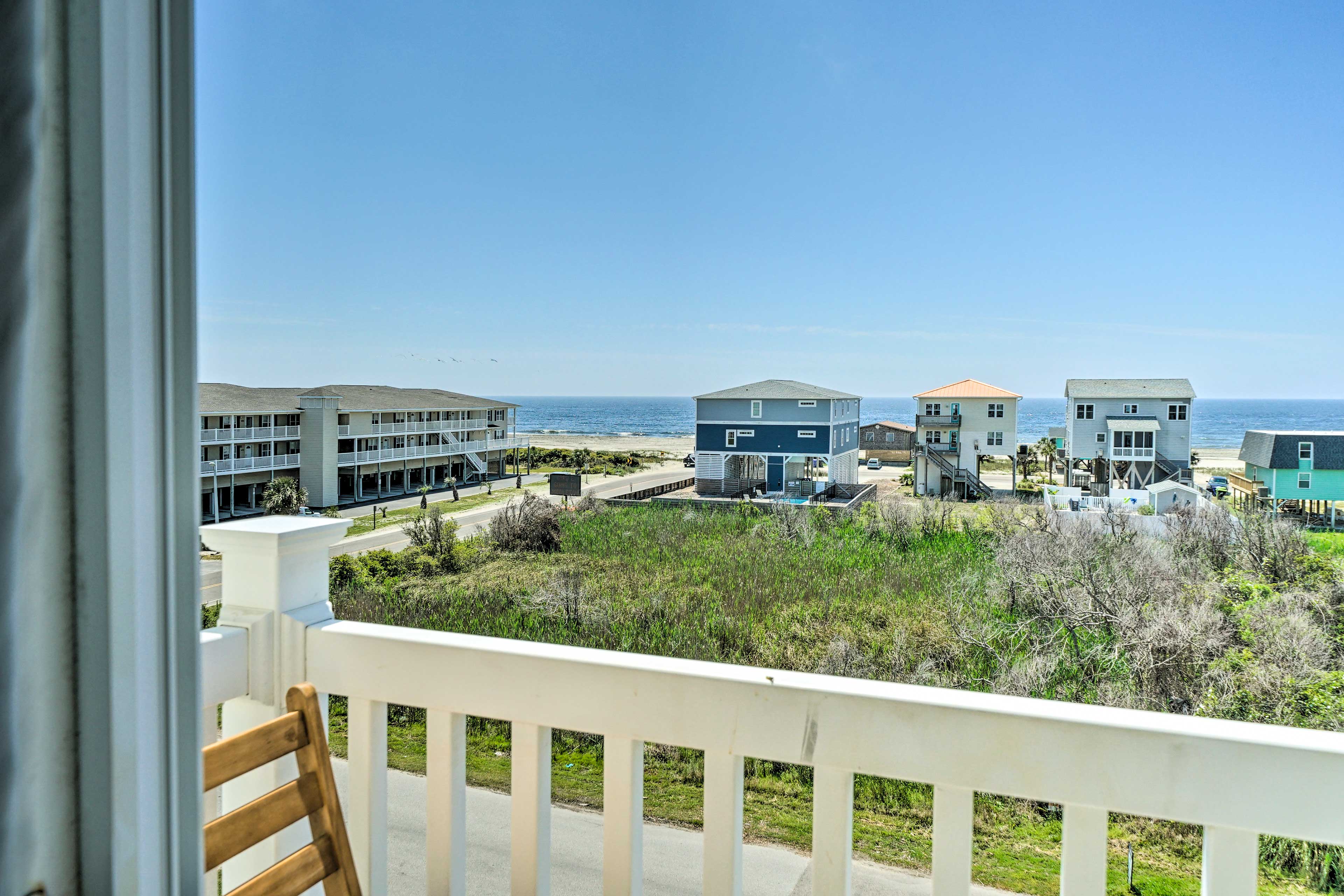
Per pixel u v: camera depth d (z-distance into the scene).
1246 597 6.62
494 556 11.51
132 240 0.44
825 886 0.98
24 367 0.37
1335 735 0.84
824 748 0.97
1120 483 18.92
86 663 0.42
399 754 4.70
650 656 1.10
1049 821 3.92
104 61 0.42
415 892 3.10
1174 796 0.86
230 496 15.17
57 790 0.41
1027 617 7.28
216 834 0.84
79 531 0.42
